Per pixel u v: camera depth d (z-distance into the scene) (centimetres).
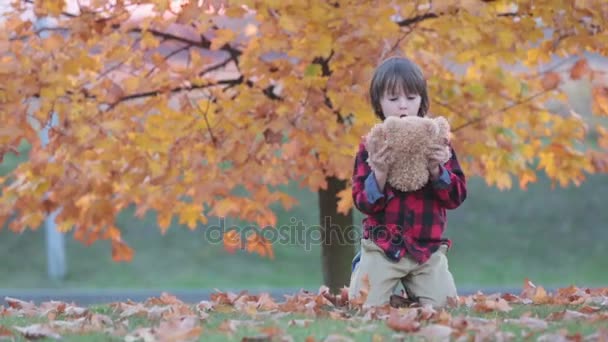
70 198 809
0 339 489
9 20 817
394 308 550
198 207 862
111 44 809
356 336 465
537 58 848
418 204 578
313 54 745
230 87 871
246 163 790
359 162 593
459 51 827
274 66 783
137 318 582
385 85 583
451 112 862
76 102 812
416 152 548
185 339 461
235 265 2195
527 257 2252
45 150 806
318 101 773
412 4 792
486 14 724
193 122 820
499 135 878
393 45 775
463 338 450
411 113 585
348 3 745
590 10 753
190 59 859
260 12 762
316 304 601
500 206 2498
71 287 2059
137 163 814
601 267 2194
